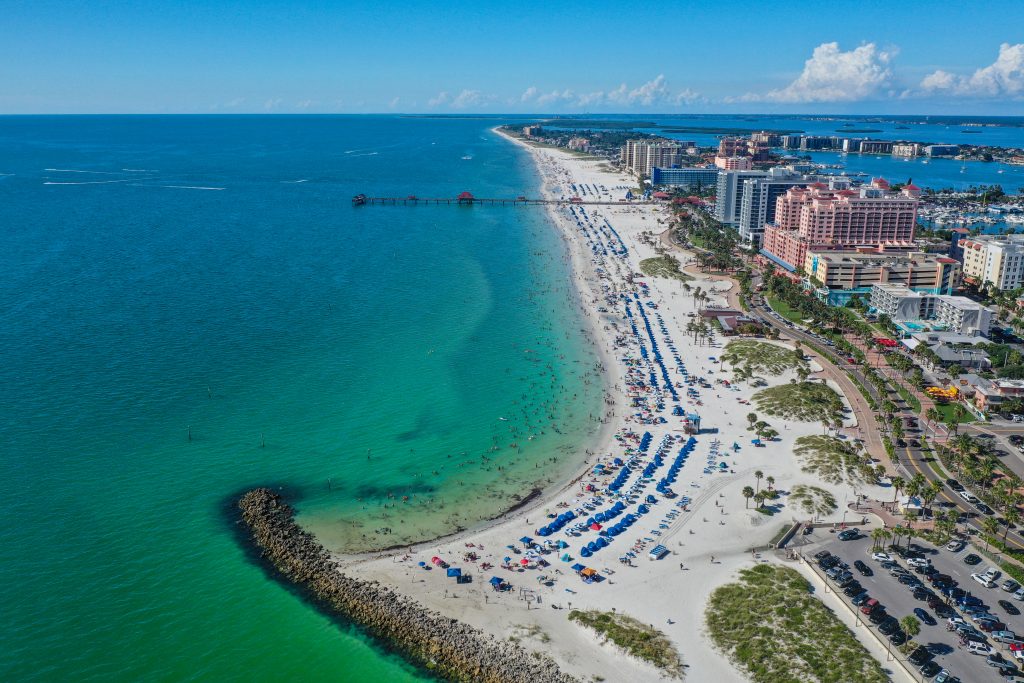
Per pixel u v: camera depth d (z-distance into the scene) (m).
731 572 166.75
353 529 184.00
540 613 153.75
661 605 156.25
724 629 148.38
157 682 135.75
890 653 139.75
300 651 143.62
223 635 147.25
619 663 139.50
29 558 165.75
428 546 177.25
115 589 158.25
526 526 186.00
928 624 148.12
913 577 163.00
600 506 194.50
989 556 170.00
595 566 169.25
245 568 166.88
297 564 168.62
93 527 178.12
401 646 144.88
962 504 192.38
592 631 147.50
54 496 189.00
